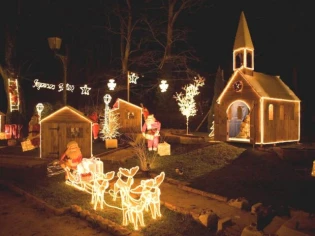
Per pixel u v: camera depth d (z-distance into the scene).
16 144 18.88
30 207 8.59
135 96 32.72
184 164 12.80
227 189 9.88
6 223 7.50
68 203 8.54
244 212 8.00
